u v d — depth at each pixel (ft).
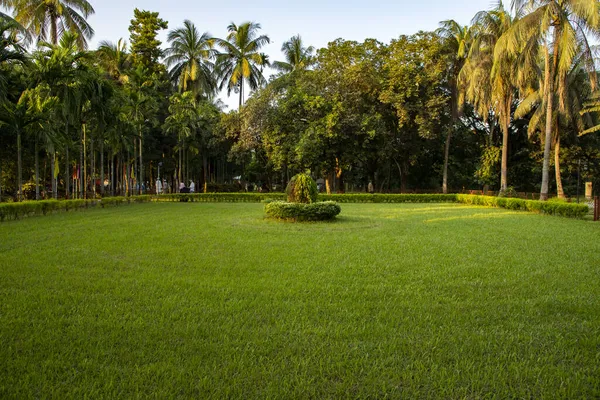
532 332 11.93
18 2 69.31
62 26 72.02
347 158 92.79
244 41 111.55
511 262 21.54
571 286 16.81
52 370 9.50
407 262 21.45
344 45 93.04
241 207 66.28
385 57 94.48
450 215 51.55
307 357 10.21
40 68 54.90
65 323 12.30
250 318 12.78
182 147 106.22
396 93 88.53
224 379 9.09
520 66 65.77
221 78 116.78
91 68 61.36
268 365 9.81
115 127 75.82
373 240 29.14
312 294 15.56
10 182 92.79
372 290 16.17
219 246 26.12
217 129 106.52
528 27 58.39
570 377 9.34
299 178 45.91
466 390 8.80
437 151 117.91
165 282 17.04
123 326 12.05
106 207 65.36
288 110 91.15
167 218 44.47
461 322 12.69
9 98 63.57
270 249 25.17
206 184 119.24
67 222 39.50
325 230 34.81
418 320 12.80
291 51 120.37
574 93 79.46
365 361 9.98
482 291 16.11
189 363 9.80
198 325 12.13
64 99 55.77
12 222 39.29
